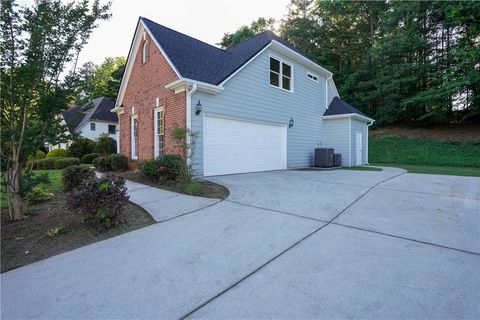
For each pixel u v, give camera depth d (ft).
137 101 37.55
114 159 36.96
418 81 66.18
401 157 58.08
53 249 12.13
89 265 10.27
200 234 12.97
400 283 8.21
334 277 8.65
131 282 8.82
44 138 16.60
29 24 14.93
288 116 40.52
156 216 15.99
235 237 12.42
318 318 6.73
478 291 7.75
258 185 24.61
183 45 34.32
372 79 73.20
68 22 16.25
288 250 10.84
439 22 64.23
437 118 65.62
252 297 7.72
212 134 29.37
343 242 11.55
